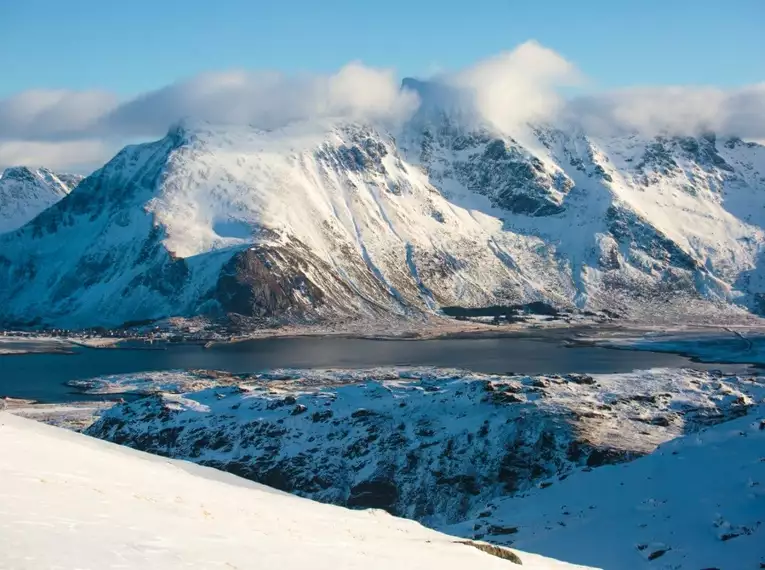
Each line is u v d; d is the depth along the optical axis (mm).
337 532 37250
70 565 24156
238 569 27000
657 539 48625
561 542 51625
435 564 33844
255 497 42344
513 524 58188
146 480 36312
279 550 30297
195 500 35281
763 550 43938
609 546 48969
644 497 56625
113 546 26391
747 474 54781
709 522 49062
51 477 31719
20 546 24625
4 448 33656
